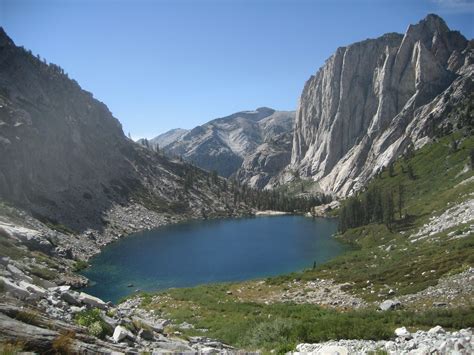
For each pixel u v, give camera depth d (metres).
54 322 15.30
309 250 119.44
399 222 122.12
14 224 97.94
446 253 59.34
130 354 15.34
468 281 41.12
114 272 92.81
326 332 24.70
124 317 22.36
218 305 52.09
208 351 18.84
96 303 22.66
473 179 123.56
